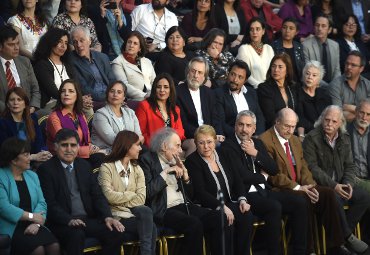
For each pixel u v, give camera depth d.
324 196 22.84
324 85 28.69
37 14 25.78
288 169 23.14
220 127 24.89
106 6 27.88
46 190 19.30
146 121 23.23
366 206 23.75
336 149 24.02
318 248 23.03
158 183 20.52
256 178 22.19
